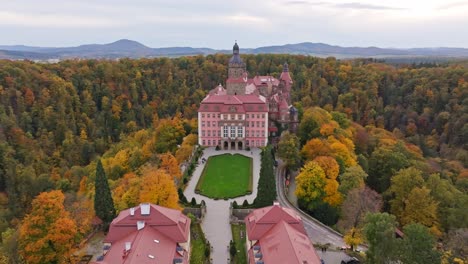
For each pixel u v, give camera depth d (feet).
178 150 607.37
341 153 531.09
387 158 574.15
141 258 245.24
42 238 279.90
